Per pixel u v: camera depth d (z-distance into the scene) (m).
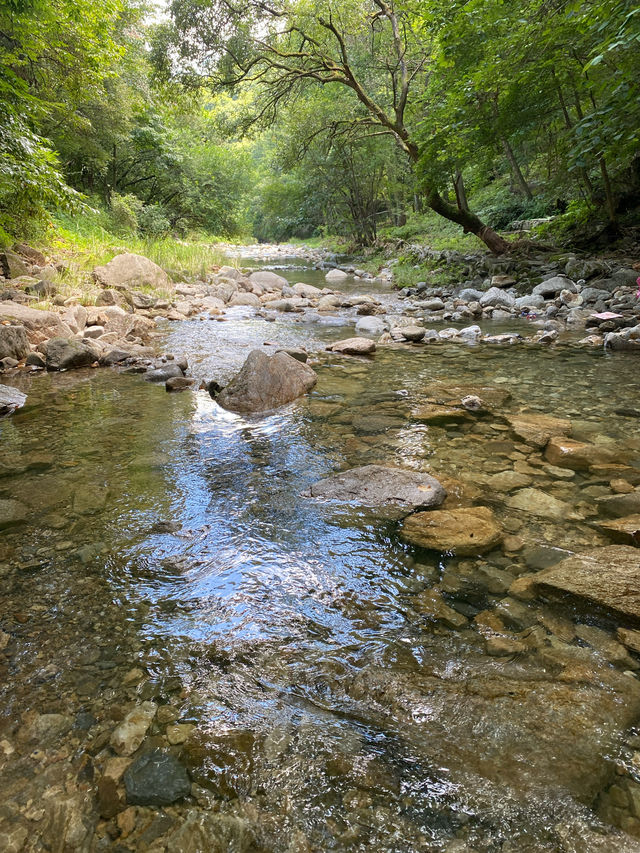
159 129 23.03
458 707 1.35
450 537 2.14
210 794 1.15
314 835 1.06
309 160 23.47
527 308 8.71
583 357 5.62
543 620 1.67
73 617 1.73
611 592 1.73
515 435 3.33
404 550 2.08
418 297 11.18
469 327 7.09
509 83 9.84
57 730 1.30
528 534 2.17
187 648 1.59
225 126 16.88
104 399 4.31
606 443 3.15
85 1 9.16
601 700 1.35
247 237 38.78
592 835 1.04
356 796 1.14
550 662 1.49
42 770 1.20
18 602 1.80
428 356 5.82
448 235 19.52
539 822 1.07
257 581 1.92
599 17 6.79
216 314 9.15
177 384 4.62
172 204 28.75
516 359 5.61
